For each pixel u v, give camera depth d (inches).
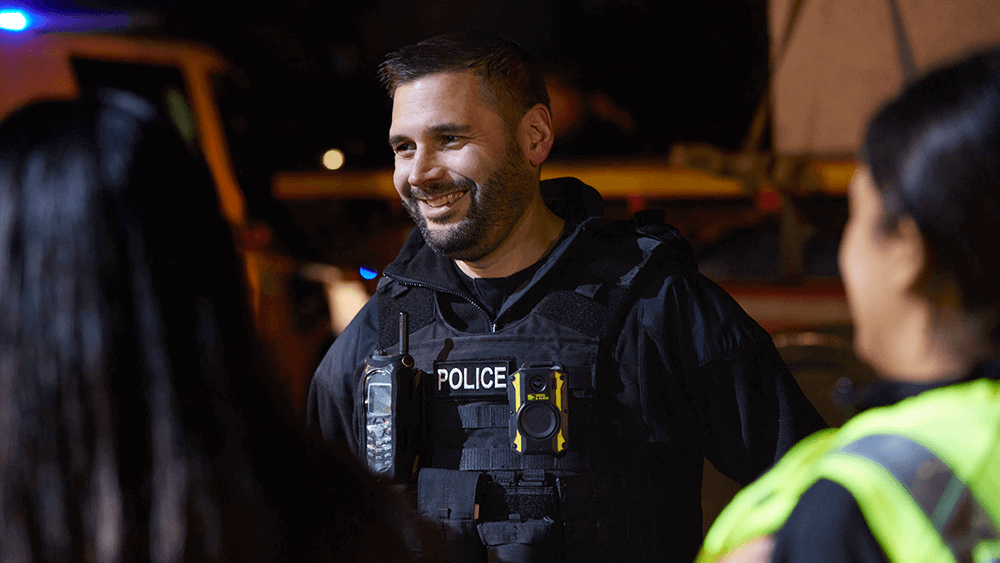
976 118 44.8
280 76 308.3
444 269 109.9
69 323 44.3
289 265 202.7
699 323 101.3
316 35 328.2
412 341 107.7
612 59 364.8
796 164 192.5
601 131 327.3
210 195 51.4
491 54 102.7
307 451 54.3
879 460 45.9
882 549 43.8
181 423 45.2
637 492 99.8
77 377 44.0
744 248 242.4
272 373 52.2
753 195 224.1
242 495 46.9
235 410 47.8
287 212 257.0
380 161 324.5
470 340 104.9
